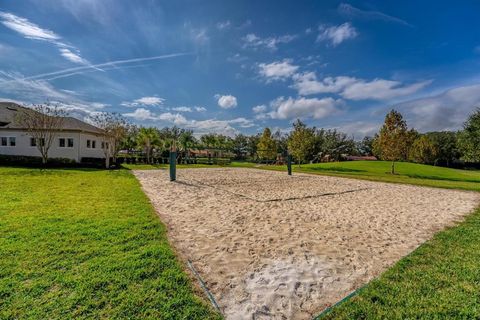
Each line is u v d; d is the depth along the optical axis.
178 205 6.70
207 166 25.44
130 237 4.04
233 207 6.64
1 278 2.71
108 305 2.34
